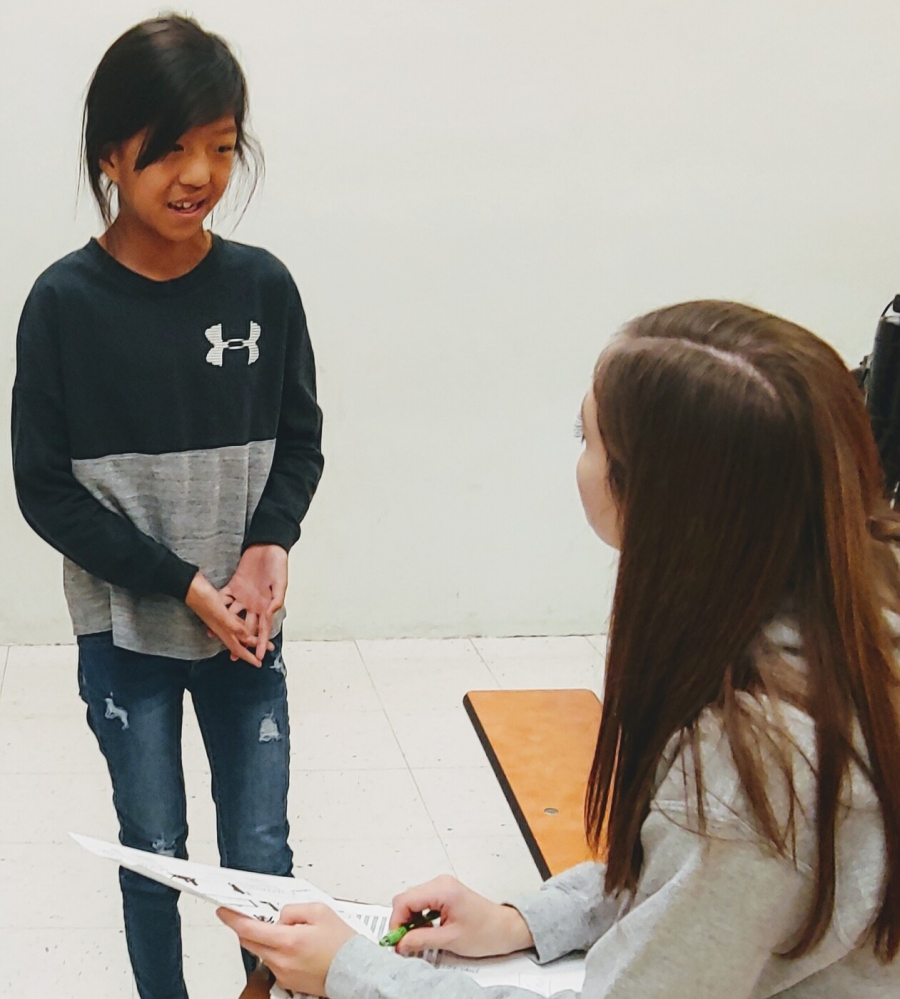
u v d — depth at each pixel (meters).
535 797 1.21
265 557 1.53
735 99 3.04
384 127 2.91
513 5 2.87
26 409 1.37
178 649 1.49
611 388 0.76
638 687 0.76
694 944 0.73
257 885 1.01
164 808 1.52
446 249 3.04
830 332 3.29
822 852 0.71
